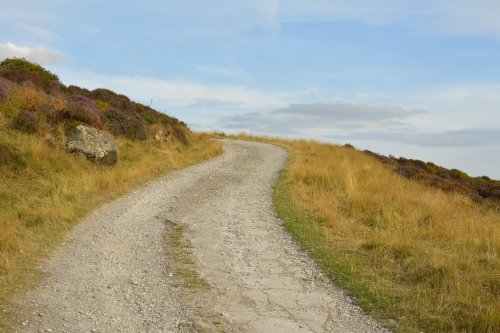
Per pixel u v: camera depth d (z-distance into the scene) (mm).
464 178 30078
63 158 14078
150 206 12188
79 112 16859
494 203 18547
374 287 6668
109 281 6988
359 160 26031
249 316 5840
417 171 25703
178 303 6219
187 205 12625
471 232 9961
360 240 9258
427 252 8281
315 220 11266
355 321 5738
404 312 5898
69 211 10273
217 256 8430
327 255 8438
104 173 14367
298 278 7367
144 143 20422
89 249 8461
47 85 21703
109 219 10609
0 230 8094
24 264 7262
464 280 6820
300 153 26672
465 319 5559
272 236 9906
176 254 8445
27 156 13086
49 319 5477
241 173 18844
